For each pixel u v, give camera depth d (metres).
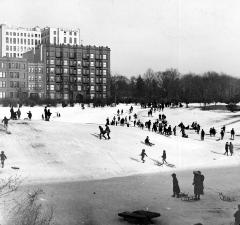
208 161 49.81
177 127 86.31
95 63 169.50
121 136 57.75
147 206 27.30
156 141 58.06
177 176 39.94
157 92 159.50
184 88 158.00
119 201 28.64
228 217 24.53
